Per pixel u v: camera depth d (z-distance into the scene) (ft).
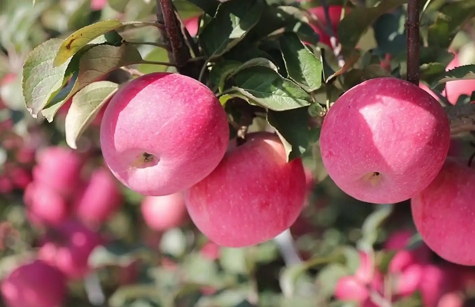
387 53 4.07
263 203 3.43
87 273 5.95
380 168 3.22
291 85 3.37
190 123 3.27
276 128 3.39
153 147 3.27
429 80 3.59
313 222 6.68
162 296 5.01
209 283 4.87
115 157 3.33
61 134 5.59
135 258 5.45
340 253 4.54
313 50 3.79
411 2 3.34
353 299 4.60
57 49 3.35
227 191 3.43
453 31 3.70
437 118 3.23
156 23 3.42
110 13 4.26
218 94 3.39
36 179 5.91
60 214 5.89
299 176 3.49
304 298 5.07
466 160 3.50
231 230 3.45
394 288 4.69
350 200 6.61
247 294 4.95
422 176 3.24
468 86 4.01
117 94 3.33
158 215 5.79
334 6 4.07
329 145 3.28
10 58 4.97
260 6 3.52
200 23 3.65
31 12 4.67
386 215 4.67
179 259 5.60
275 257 5.45
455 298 4.69
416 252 4.81
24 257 6.18
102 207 5.97
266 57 3.55
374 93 3.25
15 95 4.70
